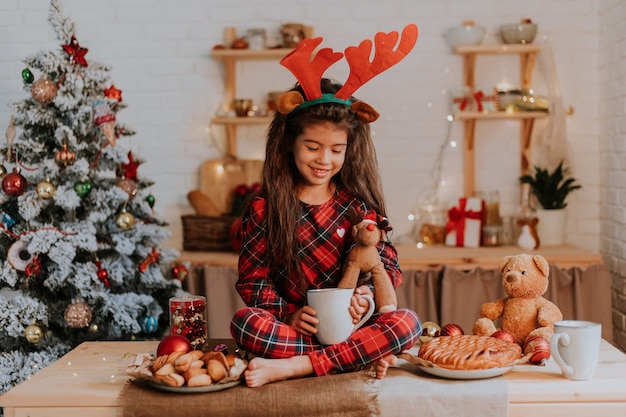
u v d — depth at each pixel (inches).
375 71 73.1
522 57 150.0
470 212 143.0
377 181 80.1
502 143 152.7
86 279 106.7
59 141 108.2
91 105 111.3
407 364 72.1
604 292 128.6
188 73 154.6
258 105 155.0
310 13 152.3
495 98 144.9
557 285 128.6
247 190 149.9
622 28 134.5
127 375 70.4
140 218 119.1
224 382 64.9
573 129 149.8
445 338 73.0
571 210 150.3
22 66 153.3
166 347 70.1
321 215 76.4
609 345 79.6
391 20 151.3
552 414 64.7
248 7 152.9
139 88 154.9
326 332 68.7
